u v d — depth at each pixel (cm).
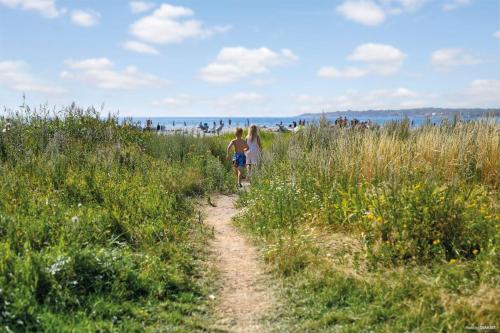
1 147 1162
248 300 593
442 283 568
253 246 812
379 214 729
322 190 952
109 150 1321
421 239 672
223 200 1274
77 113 1609
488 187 960
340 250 709
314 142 1495
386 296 549
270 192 1013
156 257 664
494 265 591
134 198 945
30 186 914
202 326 516
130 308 534
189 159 1614
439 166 1006
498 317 484
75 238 660
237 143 1512
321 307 554
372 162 1015
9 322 459
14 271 531
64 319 487
